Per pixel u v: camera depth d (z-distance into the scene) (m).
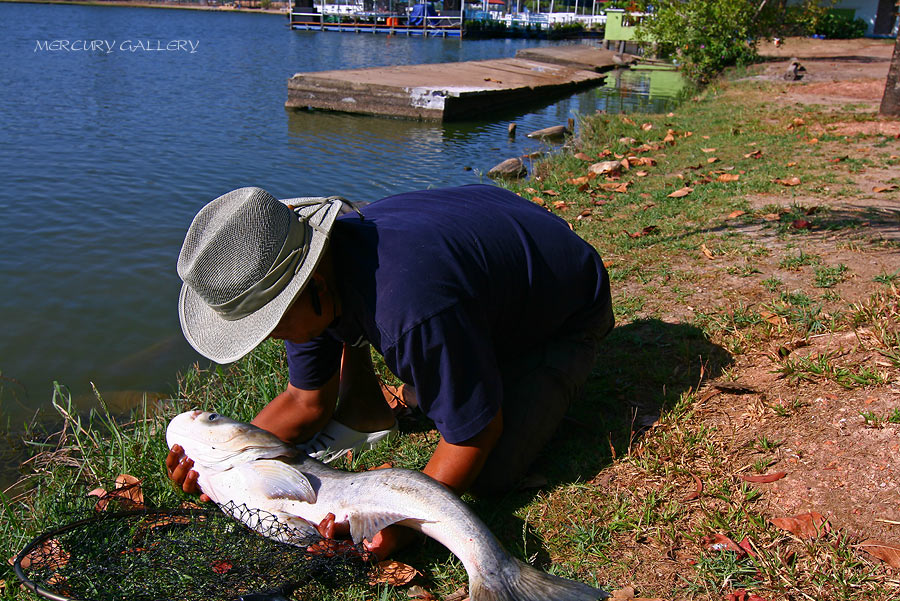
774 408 3.17
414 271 2.33
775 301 4.18
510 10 62.34
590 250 3.07
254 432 2.74
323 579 2.51
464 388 2.41
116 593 2.32
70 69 21.95
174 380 4.72
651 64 28.27
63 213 8.18
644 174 8.08
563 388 3.00
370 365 3.32
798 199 6.46
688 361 3.73
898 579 2.30
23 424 4.18
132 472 3.23
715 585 2.38
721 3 18.80
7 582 2.57
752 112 11.79
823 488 2.70
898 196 6.40
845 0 33.19
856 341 3.54
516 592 2.22
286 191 9.20
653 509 2.76
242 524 2.66
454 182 9.70
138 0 88.25
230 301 2.24
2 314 5.68
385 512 2.43
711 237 5.54
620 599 2.36
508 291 2.64
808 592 2.31
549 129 13.44
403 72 19.22
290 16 51.81
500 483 2.87
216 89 18.88
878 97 13.01
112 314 5.78
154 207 8.52
